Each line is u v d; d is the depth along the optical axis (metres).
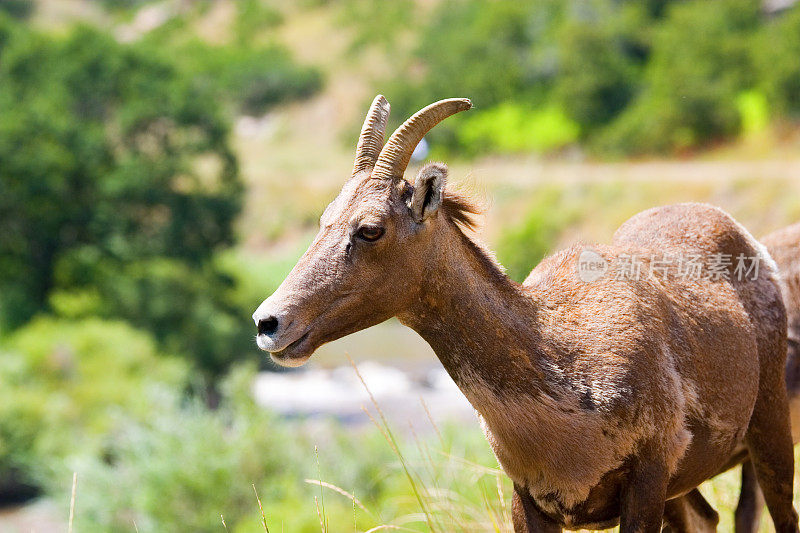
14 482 79.38
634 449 14.55
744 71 195.38
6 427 78.38
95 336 95.69
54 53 155.88
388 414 74.88
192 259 140.75
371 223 14.00
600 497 14.93
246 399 61.44
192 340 112.06
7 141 130.75
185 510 53.16
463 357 14.61
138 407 76.81
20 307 124.25
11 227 132.25
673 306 15.69
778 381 17.30
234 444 55.25
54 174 130.50
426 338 14.91
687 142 192.00
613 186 174.50
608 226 165.50
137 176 137.12
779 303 17.52
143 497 53.09
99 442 75.81
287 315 13.77
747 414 16.53
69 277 129.38
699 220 17.27
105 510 54.53
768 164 171.12
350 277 14.06
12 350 92.94
